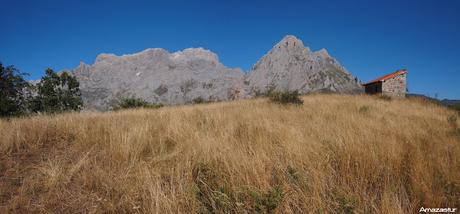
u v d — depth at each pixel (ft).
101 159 15.35
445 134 22.84
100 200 10.96
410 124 26.99
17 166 14.29
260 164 12.78
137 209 9.91
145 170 12.67
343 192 10.66
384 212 9.25
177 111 36.78
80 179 12.70
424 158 14.25
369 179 12.28
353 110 39.55
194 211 9.74
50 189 11.75
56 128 20.80
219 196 10.32
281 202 9.84
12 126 20.71
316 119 27.09
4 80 46.29
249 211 9.74
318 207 9.52
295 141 16.57
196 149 15.75
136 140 17.85
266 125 22.43
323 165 13.26
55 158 15.15
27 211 10.33
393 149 14.75
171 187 11.14
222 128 21.52
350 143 15.56
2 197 11.10
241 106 45.52
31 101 55.93
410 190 11.21
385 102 64.69
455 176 11.97
